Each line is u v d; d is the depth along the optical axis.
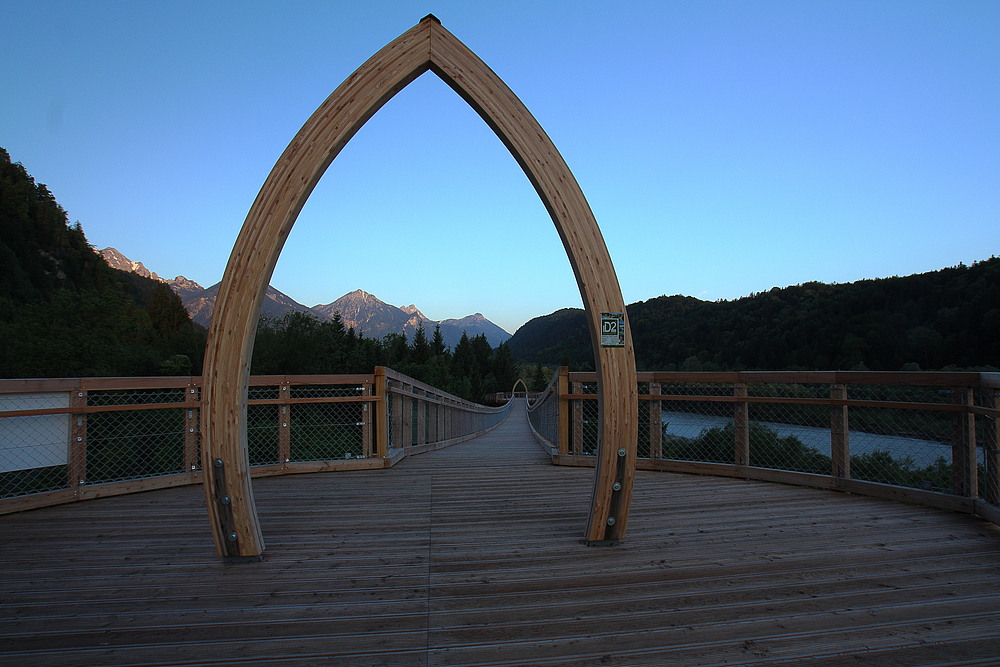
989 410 3.18
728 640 1.85
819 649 1.79
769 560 2.64
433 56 2.81
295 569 2.57
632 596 2.23
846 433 4.20
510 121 2.86
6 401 3.63
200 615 2.07
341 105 2.72
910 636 1.87
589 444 5.88
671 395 5.21
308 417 5.59
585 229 2.88
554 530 3.20
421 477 4.96
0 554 2.79
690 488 4.34
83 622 2.01
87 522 3.41
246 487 2.66
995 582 2.35
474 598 2.22
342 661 1.73
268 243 2.68
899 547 2.82
